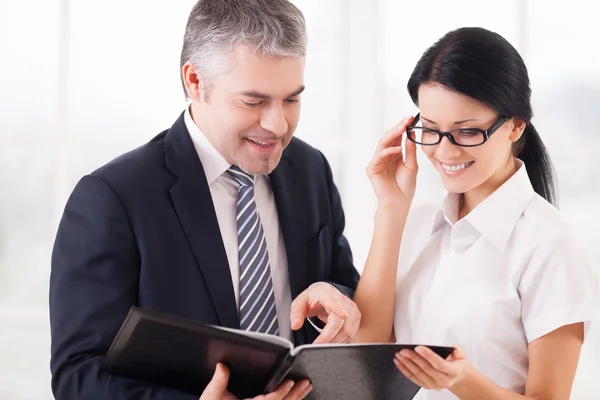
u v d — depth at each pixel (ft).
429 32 9.92
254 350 4.53
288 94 5.43
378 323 5.95
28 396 9.75
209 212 5.66
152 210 5.51
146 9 9.86
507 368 5.50
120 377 5.14
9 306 9.79
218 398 4.70
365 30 9.86
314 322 5.97
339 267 6.40
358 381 5.00
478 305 5.55
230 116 5.46
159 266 5.45
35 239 9.82
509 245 5.60
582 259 5.41
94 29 9.80
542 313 5.35
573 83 9.88
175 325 4.40
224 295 5.57
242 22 5.33
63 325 5.34
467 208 5.90
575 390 9.73
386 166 6.08
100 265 5.35
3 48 9.73
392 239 6.00
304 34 5.48
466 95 5.23
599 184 9.87
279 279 5.97
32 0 9.74
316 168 6.43
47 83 9.79
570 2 9.82
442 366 4.74
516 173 5.70
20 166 9.78
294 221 6.03
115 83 9.84
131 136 9.89
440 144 5.39
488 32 5.37
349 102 9.92
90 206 5.44
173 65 9.90
